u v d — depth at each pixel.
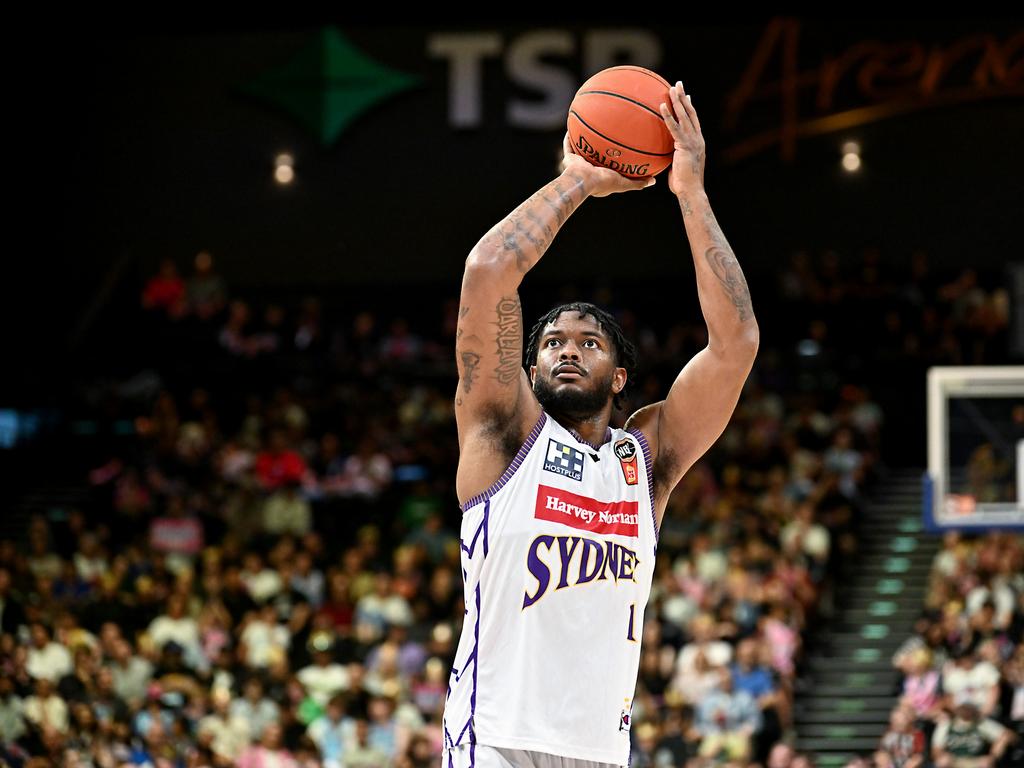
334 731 20.02
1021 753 17.70
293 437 30.06
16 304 35.56
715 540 24.58
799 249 34.88
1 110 36.28
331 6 36.59
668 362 31.78
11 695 19.67
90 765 19.12
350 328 35.78
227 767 19.17
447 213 35.84
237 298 36.09
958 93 34.53
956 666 19.11
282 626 22.77
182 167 36.38
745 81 35.03
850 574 26.52
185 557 26.61
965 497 19.70
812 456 28.34
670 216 35.41
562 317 5.35
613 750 4.99
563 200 5.32
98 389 32.94
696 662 20.56
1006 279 32.44
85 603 23.80
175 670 21.39
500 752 4.88
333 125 36.03
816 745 22.02
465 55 35.88
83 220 36.34
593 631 4.99
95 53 36.59
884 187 34.81
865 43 34.88
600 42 35.50
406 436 30.66
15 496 30.88
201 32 36.59
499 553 4.99
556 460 5.08
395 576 25.22
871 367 32.00
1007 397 19.81
